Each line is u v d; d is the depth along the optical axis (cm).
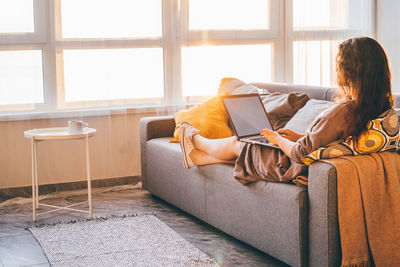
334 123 229
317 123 235
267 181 261
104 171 432
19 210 376
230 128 372
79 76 417
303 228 239
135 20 429
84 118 423
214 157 306
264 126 308
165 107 445
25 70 403
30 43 402
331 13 490
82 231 318
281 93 377
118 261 267
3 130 402
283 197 246
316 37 488
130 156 441
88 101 421
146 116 443
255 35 468
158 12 436
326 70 493
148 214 352
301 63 486
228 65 460
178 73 445
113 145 433
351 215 227
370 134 229
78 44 414
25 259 276
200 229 321
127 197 405
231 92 391
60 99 414
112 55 425
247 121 302
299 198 237
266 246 262
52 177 416
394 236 230
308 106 312
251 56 469
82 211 352
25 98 405
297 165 243
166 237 303
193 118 367
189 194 336
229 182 289
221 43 456
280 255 253
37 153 411
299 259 240
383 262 229
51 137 333
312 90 343
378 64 225
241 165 276
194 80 450
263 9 468
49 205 360
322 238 230
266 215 260
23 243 301
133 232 313
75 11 412
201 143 313
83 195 417
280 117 335
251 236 274
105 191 427
